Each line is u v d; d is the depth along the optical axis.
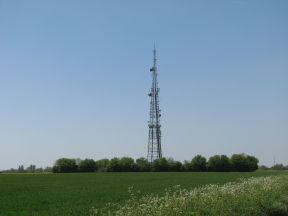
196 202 18.94
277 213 21.00
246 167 131.25
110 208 23.14
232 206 19.41
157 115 120.88
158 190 42.97
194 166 131.50
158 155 129.25
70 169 136.25
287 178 39.34
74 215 23.78
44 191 44.72
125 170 132.88
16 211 26.25
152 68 115.69
